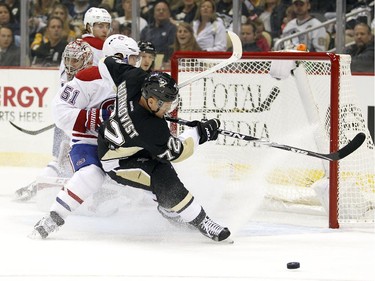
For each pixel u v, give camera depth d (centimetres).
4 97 1512
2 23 1579
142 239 815
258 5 1471
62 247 767
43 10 1564
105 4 1545
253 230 880
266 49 1480
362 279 646
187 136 787
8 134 1512
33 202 1061
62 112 847
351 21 1416
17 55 1586
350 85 917
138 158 795
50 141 1489
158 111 769
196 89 1005
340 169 905
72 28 1562
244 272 667
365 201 913
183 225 846
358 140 809
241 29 1484
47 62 1576
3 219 927
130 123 770
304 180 990
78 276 644
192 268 680
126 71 800
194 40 1510
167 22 1515
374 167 927
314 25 1448
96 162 826
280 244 802
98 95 853
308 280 641
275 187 998
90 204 924
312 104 982
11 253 736
